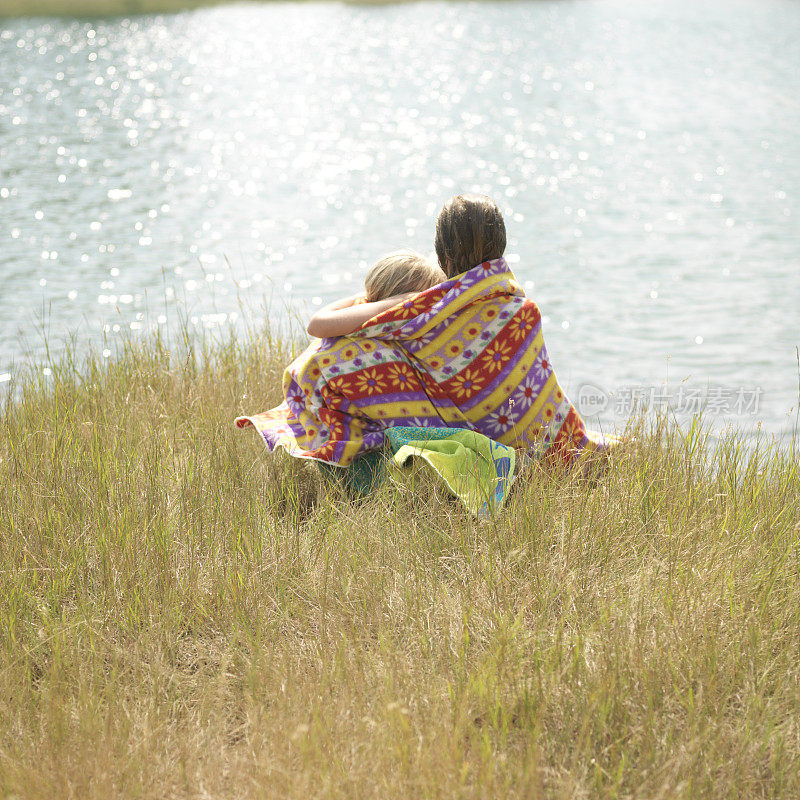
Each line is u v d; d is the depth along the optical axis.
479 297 3.87
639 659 2.77
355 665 2.88
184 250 11.66
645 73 32.62
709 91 27.98
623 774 2.46
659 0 70.62
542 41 43.59
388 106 26.69
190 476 3.90
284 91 29.34
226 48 40.16
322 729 2.54
